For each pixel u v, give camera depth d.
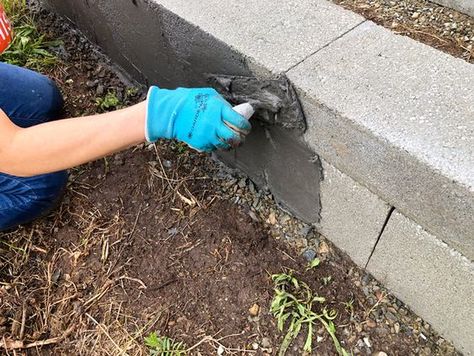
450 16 1.72
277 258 1.76
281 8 1.57
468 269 1.29
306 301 1.66
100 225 1.89
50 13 2.72
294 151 1.58
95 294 1.74
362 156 1.33
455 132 1.19
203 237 1.82
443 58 1.35
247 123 1.39
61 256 1.85
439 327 1.56
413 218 1.33
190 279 1.73
